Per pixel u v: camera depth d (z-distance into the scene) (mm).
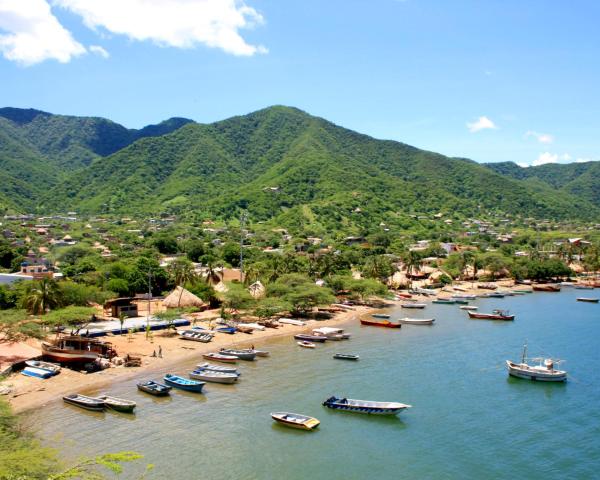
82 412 67188
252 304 128500
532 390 81562
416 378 86312
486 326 133875
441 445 61312
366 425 66312
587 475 55219
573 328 132125
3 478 37312
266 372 87688
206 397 74562
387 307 162750
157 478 51469
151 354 95250
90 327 109812
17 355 86188
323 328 121000
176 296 135125
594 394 80188
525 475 54938
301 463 55844
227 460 55812
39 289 111812
